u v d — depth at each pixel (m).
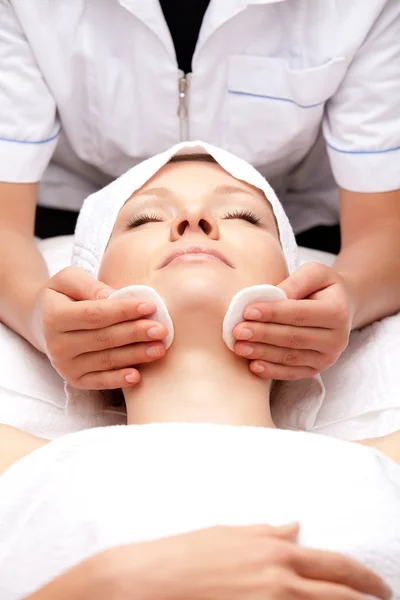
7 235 1.77
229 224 1.54
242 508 1.11
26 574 1.11
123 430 1.22
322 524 1.11
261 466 1.16
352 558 1.08
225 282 1.41
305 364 1.46
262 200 1.66
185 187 1.61
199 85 1.82
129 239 1.53
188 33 1.80
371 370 1.66
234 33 1.77
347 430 1.59
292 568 1.03
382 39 1.76
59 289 1.49
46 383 1.64
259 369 1.42
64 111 1.87
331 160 1.85
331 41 1.75
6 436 1.40
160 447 1.17
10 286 1.68
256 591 0.99
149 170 1.63
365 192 1.81
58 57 1.80
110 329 1.38
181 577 1.00
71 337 1.41
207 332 1.41
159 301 1.36
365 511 1.13
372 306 1.71
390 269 1.73
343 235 1.85
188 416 1.38
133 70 1.81
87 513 1.11
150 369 1.42
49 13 1.77
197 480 1.13
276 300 1.39
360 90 1.78
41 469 1.21
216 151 1.67
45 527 1.13
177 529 1.08
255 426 1.32
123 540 1.07
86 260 1.68
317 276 1.46
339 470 1.17
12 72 1.81
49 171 2.08
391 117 1.78
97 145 1.94
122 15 1.76
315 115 1.83
